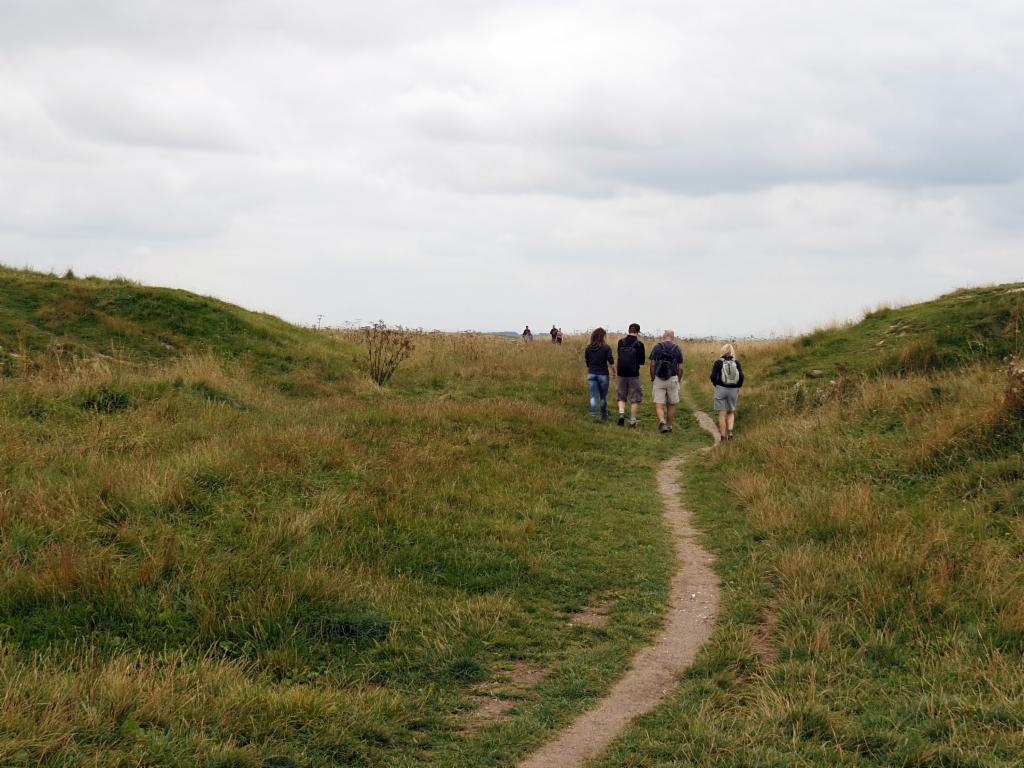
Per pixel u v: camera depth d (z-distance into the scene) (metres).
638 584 7.49
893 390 12.93
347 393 18.19
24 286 19.05
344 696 5.00
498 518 8.95
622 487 11.29
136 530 7.08
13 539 6.62
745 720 4.75
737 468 11.80
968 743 4.35
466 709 5.11
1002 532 7.64
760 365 20.91
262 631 5.68
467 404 15.51
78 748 3.96
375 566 7.21
